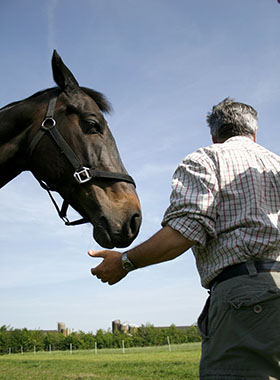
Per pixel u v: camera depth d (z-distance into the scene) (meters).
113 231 2.57
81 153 2.82
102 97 3.32
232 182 1.67
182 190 1.67
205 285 1.70
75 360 26.47
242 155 1.75
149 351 39.41
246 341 1.42
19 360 28.84
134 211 2.66
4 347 57.25
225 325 1.50
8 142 3.00
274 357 1.38
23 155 3.04
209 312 1.61
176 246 1.60
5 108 3.14
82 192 2.75
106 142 2.93
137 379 12.35
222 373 1.46
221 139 2.00
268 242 1.54
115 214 2.63
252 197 1.62
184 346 47.03
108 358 28.20
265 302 1.45
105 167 2.79
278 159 1.83
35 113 3.00
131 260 1.69
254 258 1.55
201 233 1.60
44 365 21.27
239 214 1.62
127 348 54.94
